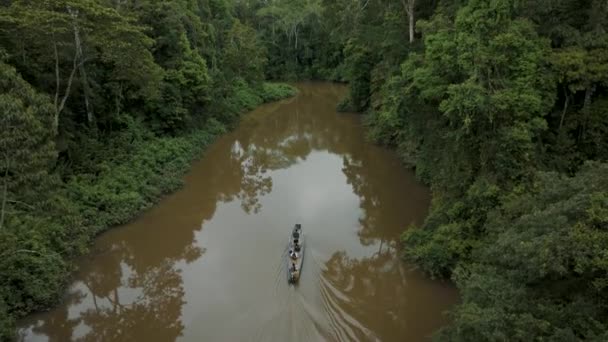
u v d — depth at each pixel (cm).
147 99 2864
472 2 1666
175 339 1496
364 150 3434
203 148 3391
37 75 2141
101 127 2683
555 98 1648
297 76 7125
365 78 4384
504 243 1075
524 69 1571
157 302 1705
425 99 2027
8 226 1565
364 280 1767
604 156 1666
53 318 1606
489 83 1573
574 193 1080
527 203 1262
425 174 2572
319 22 7062
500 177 1580
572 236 898
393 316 1555
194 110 3569
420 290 1689
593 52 1611
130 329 1577
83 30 2044
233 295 1681
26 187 1424
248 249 2030
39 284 1611
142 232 2197
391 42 2914
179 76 3155
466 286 1203
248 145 3738
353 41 4116
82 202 2131
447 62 1766
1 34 1956
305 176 2998
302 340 1417
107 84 2623
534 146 1581
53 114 1570
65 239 1892
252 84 5250
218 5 5606
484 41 1625
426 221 1902
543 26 1764
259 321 1521
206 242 2111
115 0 3006
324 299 1625
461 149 1716
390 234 2139
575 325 894
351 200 2550
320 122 4400
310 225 2244
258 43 6147
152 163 2677
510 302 997
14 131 1334
